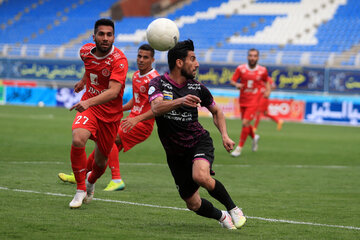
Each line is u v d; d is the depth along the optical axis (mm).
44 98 127438
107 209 24297
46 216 21922
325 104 103875
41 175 34719
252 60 52344
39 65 130250
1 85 131375
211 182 19766
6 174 34406
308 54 112562
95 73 24531
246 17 148500
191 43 20281
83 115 24344
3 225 19844
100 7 168125
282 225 22297
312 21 139000
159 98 19859
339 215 25328
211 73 113875
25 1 177000
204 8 157375
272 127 93625
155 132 77375
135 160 46938
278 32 138875
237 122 100438
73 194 27859
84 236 18688
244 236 19766
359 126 98438
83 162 23875
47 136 63469
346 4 141625
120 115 25156
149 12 162250
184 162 20562
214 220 22922
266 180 37656
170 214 23828
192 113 20203
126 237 18828
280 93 108125
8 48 143375
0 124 76750
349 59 113188
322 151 59469
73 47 144375
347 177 40625
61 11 170000
